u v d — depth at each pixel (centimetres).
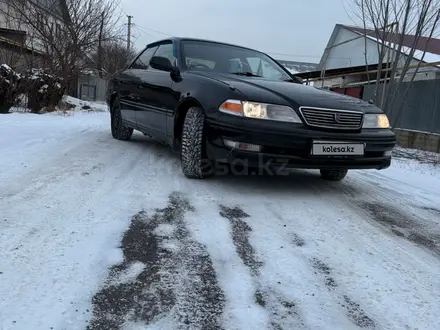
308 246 253
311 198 362
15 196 308
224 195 346
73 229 253
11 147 490
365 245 263
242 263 225
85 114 1196
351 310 187
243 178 413
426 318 185
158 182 374
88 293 187
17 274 198
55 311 172
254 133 321
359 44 2214
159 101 444
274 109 328
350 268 228
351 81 1816
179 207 307
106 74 1961
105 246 234
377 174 545
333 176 439
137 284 197
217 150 344
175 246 240
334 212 325
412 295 204
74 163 428
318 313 183
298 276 214
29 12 1303
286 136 322
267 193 365
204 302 185
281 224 287
